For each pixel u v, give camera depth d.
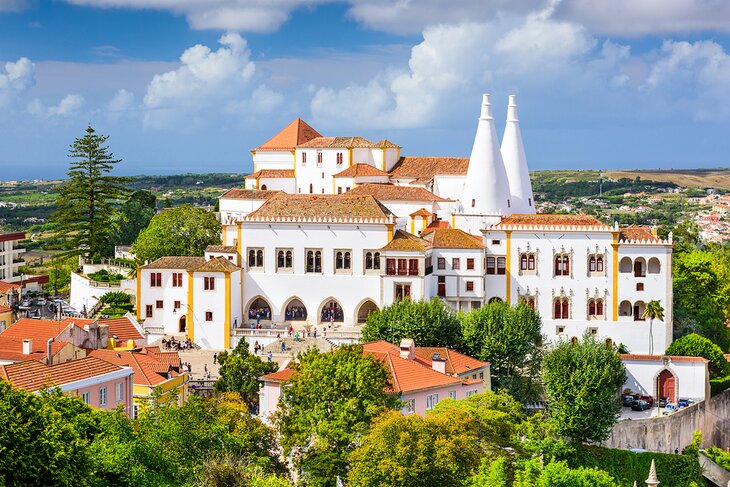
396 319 174.75
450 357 161.25
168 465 93.62
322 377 119.31
